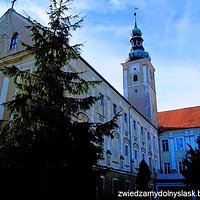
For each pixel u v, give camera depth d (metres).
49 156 8.68
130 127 28.34
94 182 8.95
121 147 25.00
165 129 42.06
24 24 19.42
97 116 20.86
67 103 9.98
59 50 10.77
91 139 9.45
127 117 28.27
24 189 8.02
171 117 45.66
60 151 8.81
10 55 18.11
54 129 9.05
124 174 24.42
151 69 45.00
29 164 8.40
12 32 19.92
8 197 7.94
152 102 41.25
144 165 22.62
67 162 8.76
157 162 38.31
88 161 9.02
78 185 8.57
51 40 10.83
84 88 10.94
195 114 43.88
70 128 9.36
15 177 8.16
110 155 22.12
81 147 9.01
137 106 40.34
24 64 17.19
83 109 10.37
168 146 40.66
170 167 39.25
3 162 8.48
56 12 11.30
